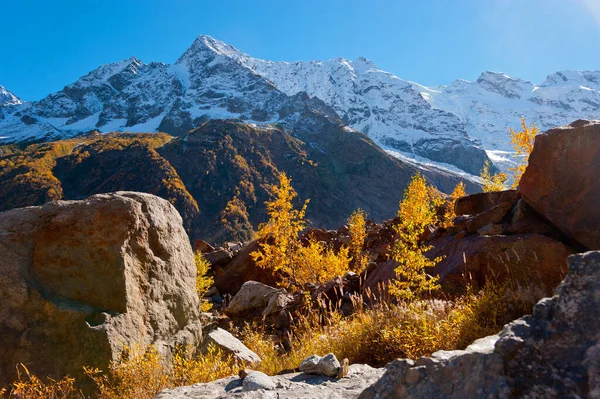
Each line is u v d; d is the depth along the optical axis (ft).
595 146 23.18
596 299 6.63
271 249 59.82
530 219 26.63
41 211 22.29
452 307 20.25
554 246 23.73
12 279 19.90
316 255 57.26
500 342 6.89
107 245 21.90
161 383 17.58
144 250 23.34
